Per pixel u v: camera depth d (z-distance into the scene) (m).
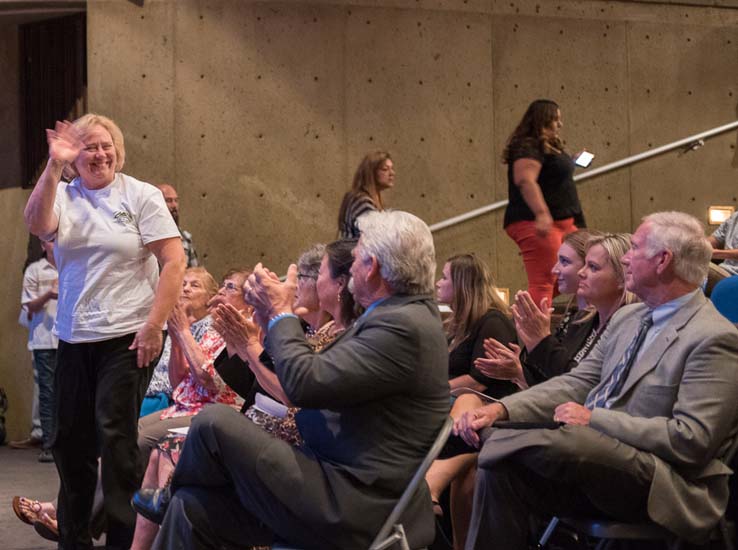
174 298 3.80
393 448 2.61
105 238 3.79
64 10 7.64
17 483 5.88
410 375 2.59
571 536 3.46
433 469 3.67
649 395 2.95
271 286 2.71
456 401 3.83
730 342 2.87
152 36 7.52
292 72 7.74
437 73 8.02
